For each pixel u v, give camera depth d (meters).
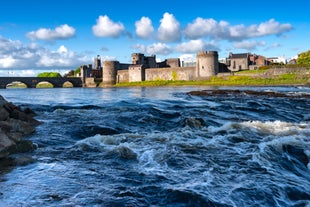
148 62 128.62
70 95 51.16
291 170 8.99
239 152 10.34
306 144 11.25
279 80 79.00
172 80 104.12
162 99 34.84
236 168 8.79
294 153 10.41
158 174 8.29
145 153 10.20
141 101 31.73
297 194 7.24
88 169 8.77
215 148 10.84
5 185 7.44
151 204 6.52
